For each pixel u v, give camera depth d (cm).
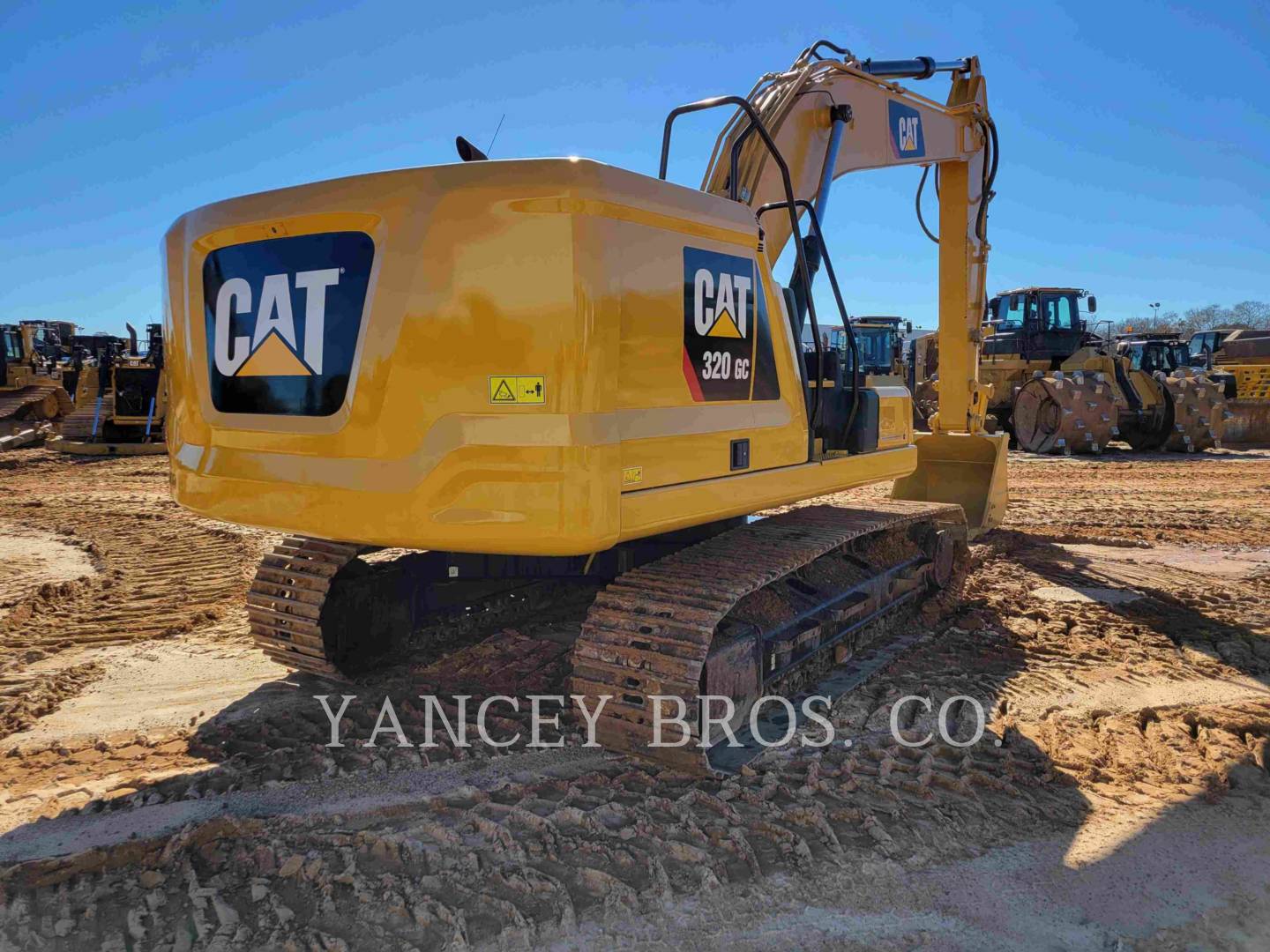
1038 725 433
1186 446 1702
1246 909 287
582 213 315
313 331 349
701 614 356
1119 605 648
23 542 886
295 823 324
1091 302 1955
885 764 378
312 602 439
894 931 270
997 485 787
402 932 263
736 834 313
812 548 439
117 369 1730
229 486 374
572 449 313
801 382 449
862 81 621
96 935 262
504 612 575
